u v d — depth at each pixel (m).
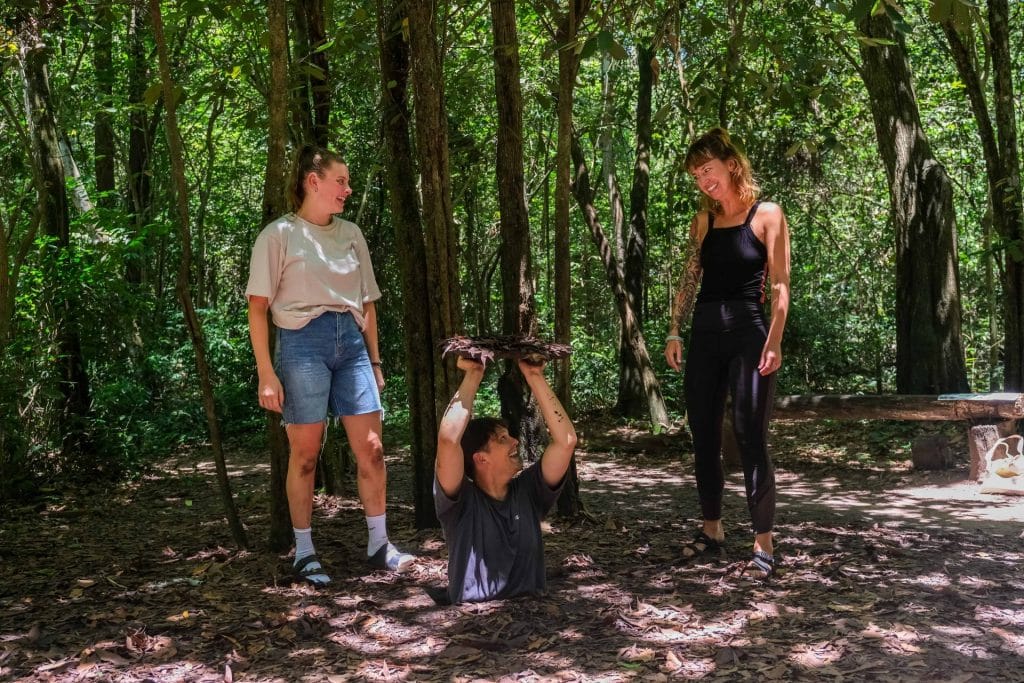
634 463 9.29
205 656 3.30
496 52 5.12
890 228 15.10
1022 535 5.02
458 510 3.80
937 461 7.77
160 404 12.77
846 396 8.09
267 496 6.70
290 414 4.16
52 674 3.15
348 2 8.10
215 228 19.31
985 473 7.03
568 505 5.33
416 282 5.17
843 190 15.80
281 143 4.61
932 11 3.91
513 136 5.17
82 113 13.59
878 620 3.46
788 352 15.04
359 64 7.24
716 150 4.32
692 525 5.38
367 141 12.36
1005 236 8.38
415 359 5.20
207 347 13.73
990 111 13.88
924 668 2.97
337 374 4.30
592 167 16.83
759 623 3.47
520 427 5.33
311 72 6.14
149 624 3.64
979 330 15.30
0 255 6.01
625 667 3.06
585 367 15.03
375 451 4.36
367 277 4.46
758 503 4.14
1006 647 3.16
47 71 9.10
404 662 3.19
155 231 10.27
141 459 9.47
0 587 4.27
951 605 3.64
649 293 18.55
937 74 14.27
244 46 9.73
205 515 6.16
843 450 9.23
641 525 5.33
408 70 5.37
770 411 4.20
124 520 6.15
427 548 4.76
